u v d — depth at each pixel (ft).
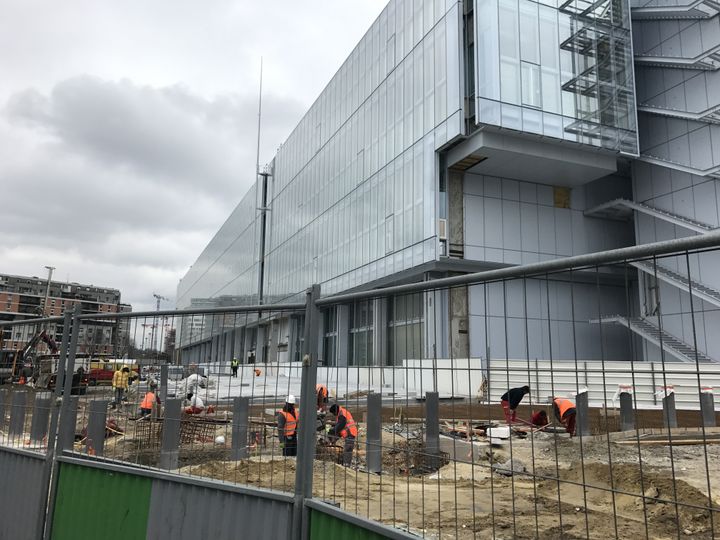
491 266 92.58
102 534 16.05
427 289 11.33
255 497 13.07
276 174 185.47
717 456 23.18
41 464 18.67
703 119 84.23
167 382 17.35
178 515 14.44
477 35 85.35
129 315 18.44
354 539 10.85
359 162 117.08
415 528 14.98
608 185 106.63
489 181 96.37
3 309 460.14
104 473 16.51
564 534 14.92
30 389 21.16
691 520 16.14
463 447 12.84
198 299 338.54
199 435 18.13
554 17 89.40
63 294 510.17
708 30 86.58
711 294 67.31
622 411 20.68
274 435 16.44
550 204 101.04
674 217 88.17
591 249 102.73
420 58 96.43
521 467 21.15
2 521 19.89
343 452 16.07
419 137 94.84
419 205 93.30
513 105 84.17
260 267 198.08
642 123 97.09
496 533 14.89
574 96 88.43
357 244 115.14
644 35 97.50
